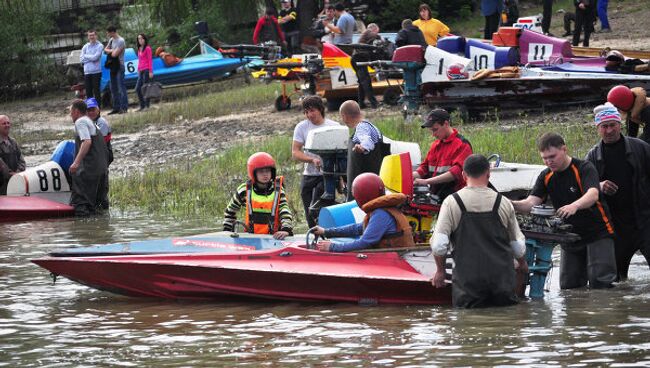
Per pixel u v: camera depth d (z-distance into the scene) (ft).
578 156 92.27
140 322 51.31
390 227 54.39
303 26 210.18
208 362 43.06
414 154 68.39
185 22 217.77
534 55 127.03
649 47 162.30
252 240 58.18
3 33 215.51
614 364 40.32
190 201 96.63
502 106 119.44
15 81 218.79
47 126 169.89
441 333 46.21
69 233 83.66
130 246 58.49
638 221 55.21
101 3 229.25
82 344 46.98
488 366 40.68
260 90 173.58
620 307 49.96
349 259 54.08
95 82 179.73
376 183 54.49
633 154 54.65
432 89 120.47
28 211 93.25
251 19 223.10
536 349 42.80
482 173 49.83
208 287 55.21
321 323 49.67
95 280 56.80
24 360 44.50
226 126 145.38
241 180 103.14
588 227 53.98
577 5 163.12
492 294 50.21
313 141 67.15
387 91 140.26
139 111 172.35
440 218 50.01
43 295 58.75
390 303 53.52
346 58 143.33
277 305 54.65
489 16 163.84
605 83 116.47
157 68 190.70
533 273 52.65
